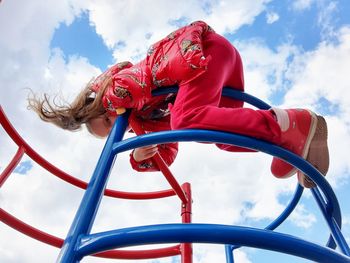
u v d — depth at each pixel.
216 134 0.83
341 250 0.90
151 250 1.32
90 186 0.75
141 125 1.22
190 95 0.99
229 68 1.16
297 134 0.88
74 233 0.63
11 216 1.14
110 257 1.28
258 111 0.89
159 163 1.22
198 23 1.15
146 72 1.07
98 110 1.16
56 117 1.23
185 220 1.31
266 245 0.54
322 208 1.00
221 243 0.54
